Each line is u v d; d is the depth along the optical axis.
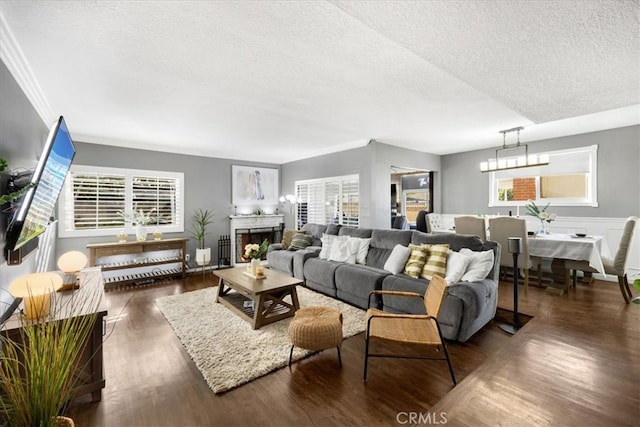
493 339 2.79
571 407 1.74
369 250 4.30
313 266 4.36
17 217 1.79
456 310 2.64
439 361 2.42
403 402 1.92
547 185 5.42
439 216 6.70
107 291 4.37
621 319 3.14
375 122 4.11
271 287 3.17
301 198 6.71
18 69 2.25
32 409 1.20
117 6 1.69
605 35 1.54
